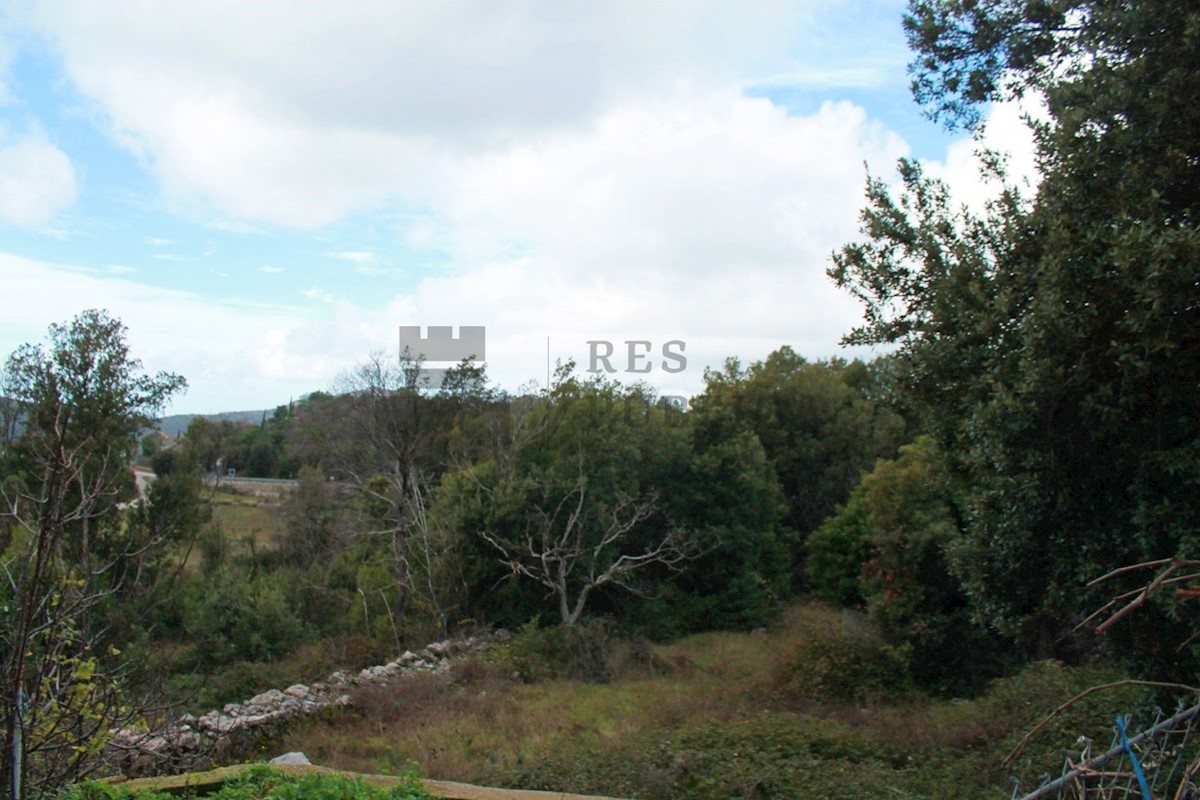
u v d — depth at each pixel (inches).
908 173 393.1
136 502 827.4
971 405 331.9
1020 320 319.0
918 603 692.1
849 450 1528.1
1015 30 378.6
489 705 617.9
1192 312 259.8
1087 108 300.5
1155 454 267.7
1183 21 286.8
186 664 783.1
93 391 787.4
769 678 655.8
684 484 1103.6
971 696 646.5
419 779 260.7
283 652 859.4
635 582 1027.3
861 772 375.6
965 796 339.3
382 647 891.4
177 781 260.1
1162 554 274.8
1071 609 307.9
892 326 399.2
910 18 409.7
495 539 982.4
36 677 220.8
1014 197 356.5
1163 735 188.7
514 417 1077.1
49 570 225.9
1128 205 280.4
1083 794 166.9
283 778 247.1
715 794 347.9
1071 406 281.9
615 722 549.6
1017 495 300.7
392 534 1081.4
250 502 1524.4
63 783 240.2
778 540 1227.2
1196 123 286.5
